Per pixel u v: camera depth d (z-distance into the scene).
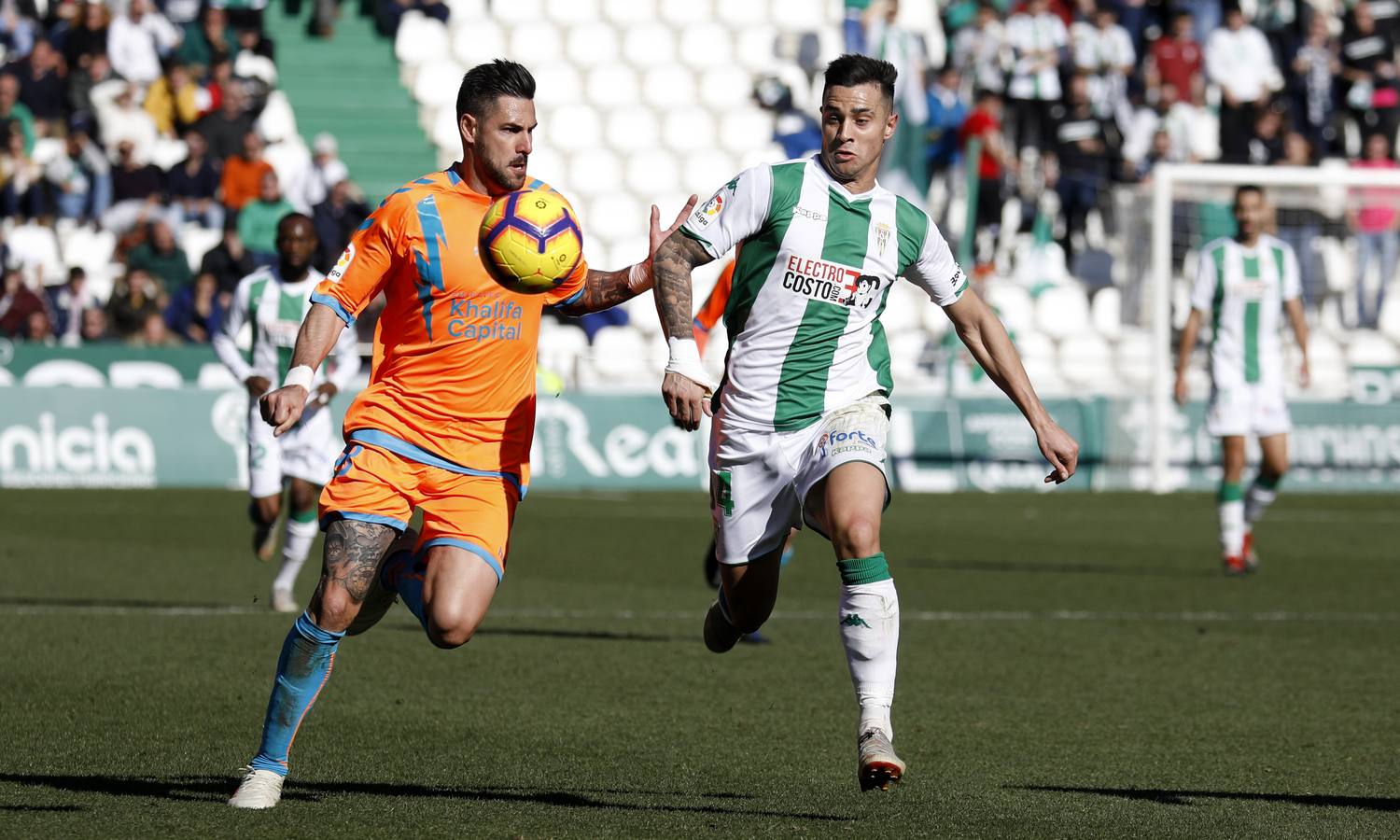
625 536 51.47
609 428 68.62
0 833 16.08
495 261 17.52
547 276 17.56
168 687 25.34
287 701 17.66
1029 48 80.44
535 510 59.47
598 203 82.50
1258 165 78.62
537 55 87.19
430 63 83.94
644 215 82.56
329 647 17.62
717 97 87.25
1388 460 72.81
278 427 17.27
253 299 34.12
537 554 46.47
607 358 69.50
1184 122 81.12
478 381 18.03
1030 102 80.44
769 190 18.94
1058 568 44.88
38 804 17.45
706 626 21.67
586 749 21.50
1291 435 72.31
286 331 34.09
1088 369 77.00
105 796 17.94
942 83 78.81
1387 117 83.94
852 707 25.02
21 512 54.41
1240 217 43.59
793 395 19.39
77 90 75.38
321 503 17.95
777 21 90.25
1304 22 86.19
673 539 50.53
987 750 22.00
